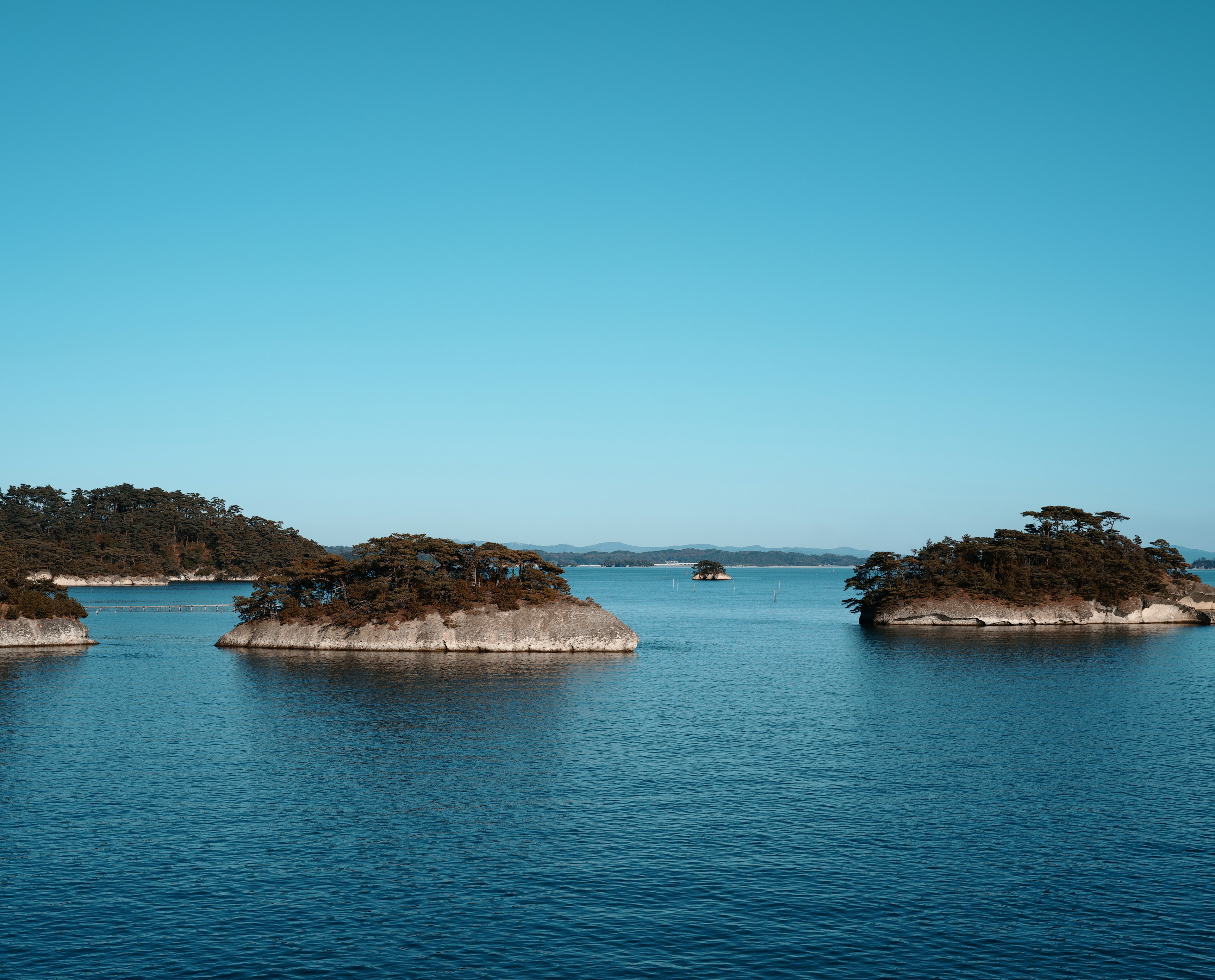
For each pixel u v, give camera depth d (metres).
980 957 26.42
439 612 110.69
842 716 64.12
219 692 75.19
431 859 34.12
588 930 28.09
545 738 56.12
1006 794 42.91
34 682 81.06
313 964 25.94
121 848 35.16
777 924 28.52
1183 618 159.25
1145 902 30.19
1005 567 151.12
